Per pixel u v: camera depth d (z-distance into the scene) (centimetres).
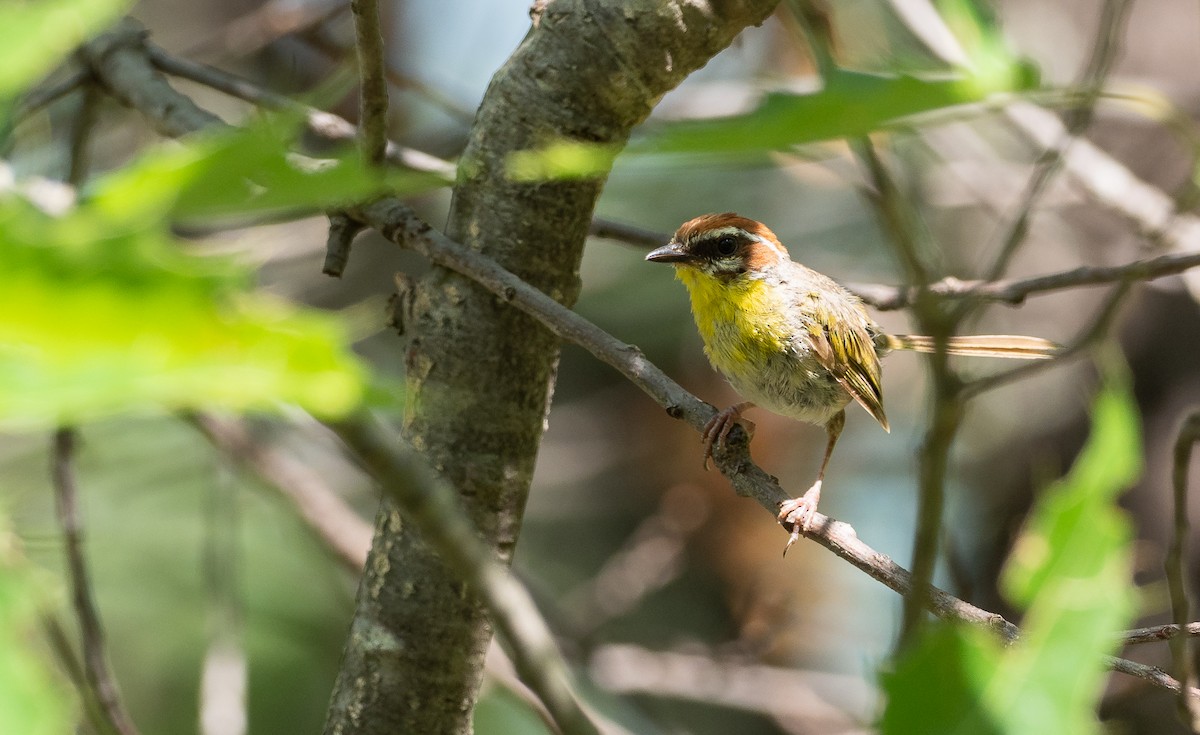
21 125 960
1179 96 1424
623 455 1645
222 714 1001
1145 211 1230
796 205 1856
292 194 228
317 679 1519
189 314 184
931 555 342
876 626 1533
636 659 1334
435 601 706
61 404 179
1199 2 1562
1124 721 943
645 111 714
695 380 1636
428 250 710
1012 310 1644
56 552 1396
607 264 1758
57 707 195
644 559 1451
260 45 1302
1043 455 1564
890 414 1811
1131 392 1493
